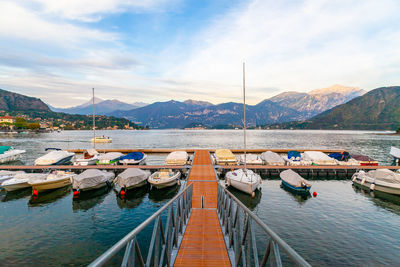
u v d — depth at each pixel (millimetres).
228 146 87938
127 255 3445
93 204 23672
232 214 8734
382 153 66625
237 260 6840
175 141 115875
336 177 35938
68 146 83500
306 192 27297
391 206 23078
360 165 40531
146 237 16719
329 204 23625
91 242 16094
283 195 26609
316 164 41469
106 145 90500
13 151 51156
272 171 37688
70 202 24188
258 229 17812
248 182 25719
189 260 7844
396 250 15102
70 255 14539
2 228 18062
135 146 86625
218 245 9141
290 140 125188
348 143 103688
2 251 14859
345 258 14234
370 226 18516
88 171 27781
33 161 48938
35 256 14375
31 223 19031
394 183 26688
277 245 3459
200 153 52750
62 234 17188
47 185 26859
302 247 15406
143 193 27422
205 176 30094
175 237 8750
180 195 10125
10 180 26906
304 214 20953
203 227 11523
